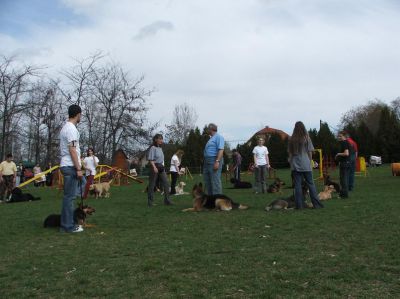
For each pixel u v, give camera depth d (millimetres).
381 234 6520
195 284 4496
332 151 51344
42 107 40125
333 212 9031
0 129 38906
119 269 5168
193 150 50562
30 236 7684
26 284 4727
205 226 7953
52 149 42906
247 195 14969
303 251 5688
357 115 82688
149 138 41375
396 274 4586
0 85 35688
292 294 4113
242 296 4105
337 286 4277
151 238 7020
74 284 4664
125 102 40969
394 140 51938
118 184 28328
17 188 16734
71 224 8047
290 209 9859
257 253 5676
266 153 15875
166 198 12414
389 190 14250
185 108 62562
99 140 41531
